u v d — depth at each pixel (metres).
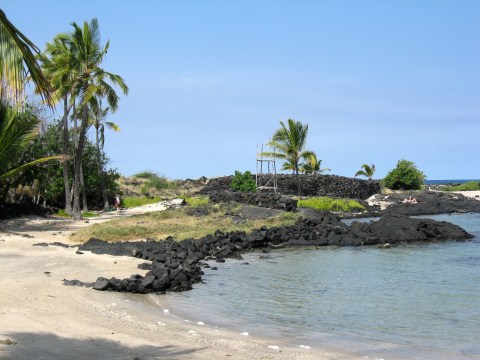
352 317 12.44
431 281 17.80
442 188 89.31
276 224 33.12
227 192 51.22
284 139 61.09
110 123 47.31
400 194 72.31
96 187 48.12
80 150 37.22
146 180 67.56
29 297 12.55
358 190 74.69
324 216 37.19
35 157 35.12
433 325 11.71
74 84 35.62
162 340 9.41
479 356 9.30
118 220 34.09
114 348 8.36
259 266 21.42
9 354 7.32
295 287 16.59
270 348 9.39
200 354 8.48
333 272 19.78
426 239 32.16
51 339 8.56
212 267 20.89
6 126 23.56
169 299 14.39
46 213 39.16
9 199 38.69
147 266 18.36
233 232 28.81
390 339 10.50
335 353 9.30
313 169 78.56
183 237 28.05
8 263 18.05
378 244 30.17
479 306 13.75
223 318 12.26
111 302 13.11
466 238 32.88
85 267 18.06
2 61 7.26
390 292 15.78
